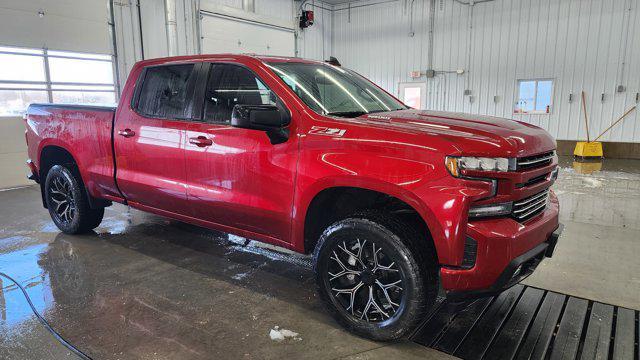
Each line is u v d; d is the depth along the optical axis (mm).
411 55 13820
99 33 8188
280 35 12711
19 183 7293
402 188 2047
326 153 2293
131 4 8844
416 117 2537
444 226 1962
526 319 2566
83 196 3912
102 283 3045
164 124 3061
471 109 13000
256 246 3875
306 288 3002
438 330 2447
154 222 4602
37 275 3184
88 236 4121
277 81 2611
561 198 5938
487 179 1978
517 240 1994
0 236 4145
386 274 2266
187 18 10062
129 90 3348
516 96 12234
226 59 2869
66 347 2236
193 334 2377
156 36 9391
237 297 2846
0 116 7004
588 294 2895
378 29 14344
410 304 2115
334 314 2418
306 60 3172
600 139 11180
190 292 2914
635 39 10391
